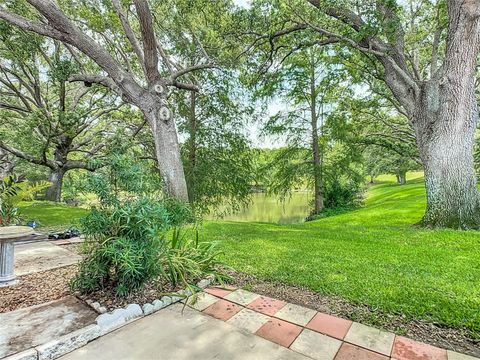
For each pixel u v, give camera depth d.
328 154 12.98
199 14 8.49
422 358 1.77
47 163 11.34
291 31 7.51
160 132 7.04
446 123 5.52
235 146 12.16
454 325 2.11
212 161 12.05
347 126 11.90
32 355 1.79
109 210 2.61
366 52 6.59
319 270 3.32
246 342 1.98
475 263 3.46
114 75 6.85
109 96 12.20
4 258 3.13
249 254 4.05
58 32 6.19
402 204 10.35
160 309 2.50
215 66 8.64
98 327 2.10
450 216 5.46
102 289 2.73
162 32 9.23
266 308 2.49
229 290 2.91
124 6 7.70
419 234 5.07
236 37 8.50
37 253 4.39
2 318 2.29
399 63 6.57
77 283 2.66
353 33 6.55
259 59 9.18
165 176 6.96
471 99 5.41
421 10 7.84
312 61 12.05
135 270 2.38
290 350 1.88
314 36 7.49
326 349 1.88
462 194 5.42
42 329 2.12
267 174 13.42
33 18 8.04
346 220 8.12
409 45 8.41
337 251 4.17
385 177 36.53
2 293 2.84
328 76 11.52
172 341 2.00
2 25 7.12
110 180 2.65
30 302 2.62
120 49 8.65
